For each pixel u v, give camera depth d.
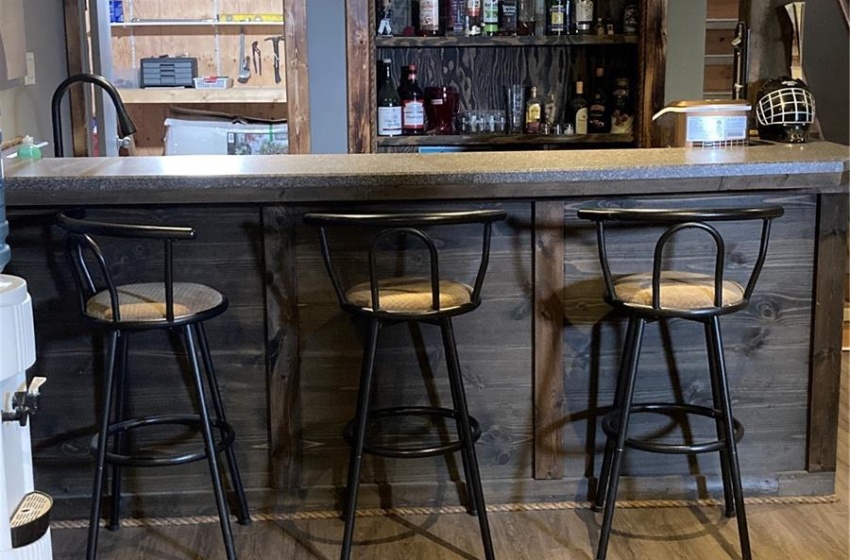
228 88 6.92
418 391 2.90
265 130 6.43
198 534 2.82
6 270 2.76
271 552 2.69
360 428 2.54
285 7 4.28
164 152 6.89
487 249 2.49
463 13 4.55
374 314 2.43
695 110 3.22
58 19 4.21
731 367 2.96
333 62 4.34
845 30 4.85
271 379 2.86
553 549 2.70
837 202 2.87
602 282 2.87
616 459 2.59
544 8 4.60
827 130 4.98
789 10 3.55
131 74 7.11
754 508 2.95
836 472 3.19
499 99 4.73
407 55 4.67
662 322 2.91
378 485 2.94
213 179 2.61
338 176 2.63
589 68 4.71
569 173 2.67
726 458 2.87
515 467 2.96
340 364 2.87
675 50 4.49
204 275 2.80
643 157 2.91
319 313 2.84
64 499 2.88
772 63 3.65
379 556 2.66
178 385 2.87
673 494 2.99
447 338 2.55
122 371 2.77
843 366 4.18
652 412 2.87
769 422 2.99
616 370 2.92
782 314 2.94
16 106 3.64
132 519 2.91
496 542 2.74
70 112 4.32
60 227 2.46
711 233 2.44
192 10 7.03
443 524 2.86
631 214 2.45
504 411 2.93
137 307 2.42
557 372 2.91
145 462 2.51
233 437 2.68
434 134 4.63
